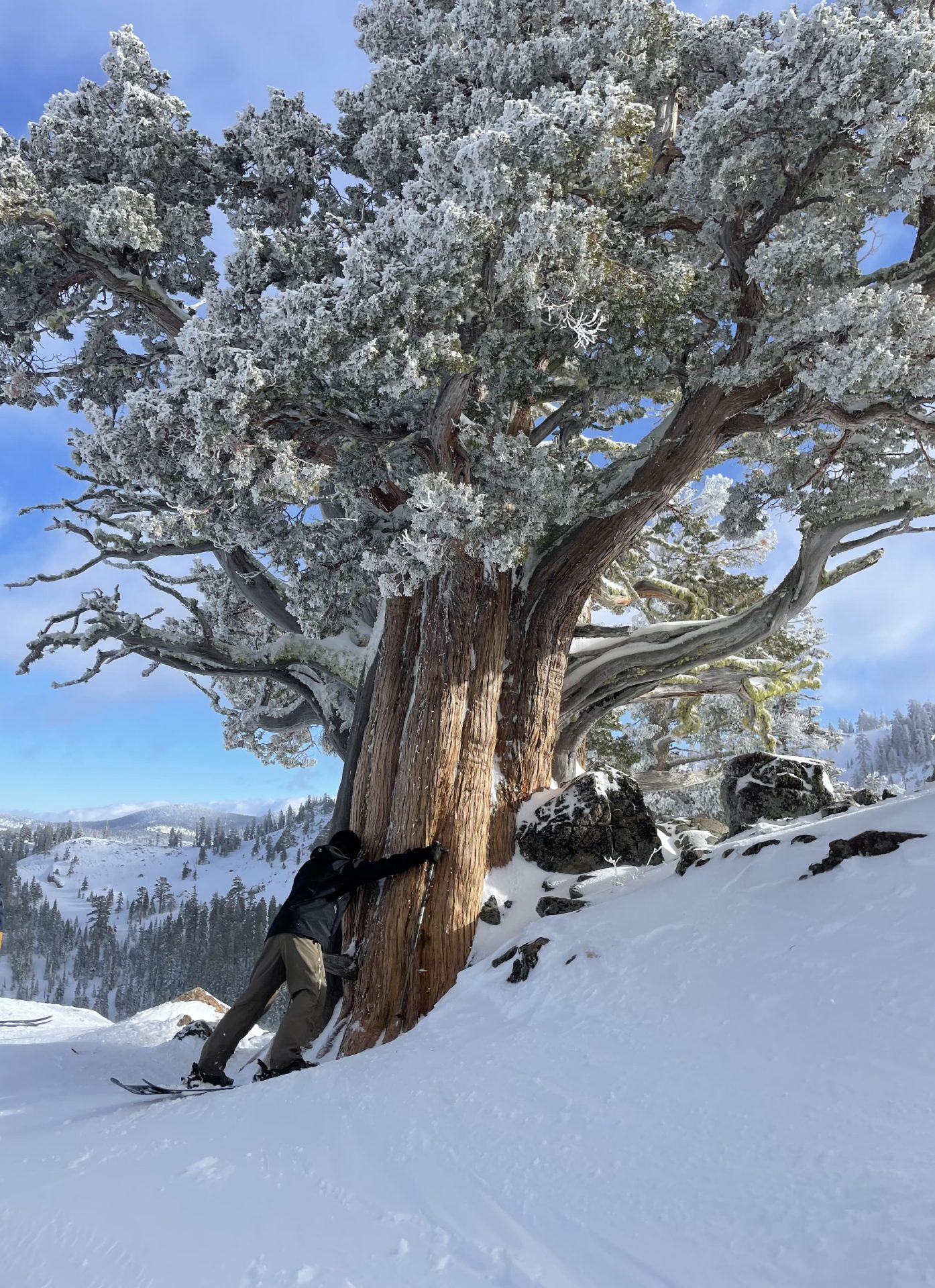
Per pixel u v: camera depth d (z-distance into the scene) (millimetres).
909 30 7113
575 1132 2971
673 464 9219
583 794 8844
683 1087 3080
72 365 10797
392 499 9797
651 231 9062
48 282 9930
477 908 7836
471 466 8320
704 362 8773
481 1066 4059
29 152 9719
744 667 15328
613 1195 2455
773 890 4848
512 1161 2863
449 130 8883
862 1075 2717
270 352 7137
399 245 7266
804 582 11367
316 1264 2266
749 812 9523
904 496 9906
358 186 10695
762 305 8633
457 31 9852
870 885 4258
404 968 7355
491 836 8797
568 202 7480
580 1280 2023
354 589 10367
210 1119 4180
